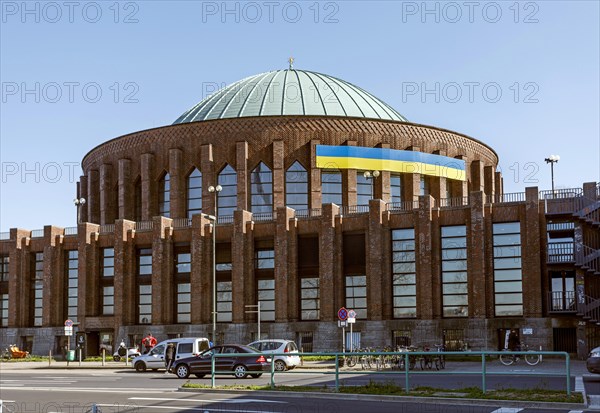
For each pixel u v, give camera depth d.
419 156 77.19
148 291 70.88
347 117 76.31
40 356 71.12
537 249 57.22
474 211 59.28
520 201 58.78
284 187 75.50
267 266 67.00
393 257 62.97
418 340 60.03
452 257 60.75
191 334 67.19
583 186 56.94
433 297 60.38
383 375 38.84
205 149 76.31
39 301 75.31
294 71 90.75
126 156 82.12
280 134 76.12
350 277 64.31
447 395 24.78
